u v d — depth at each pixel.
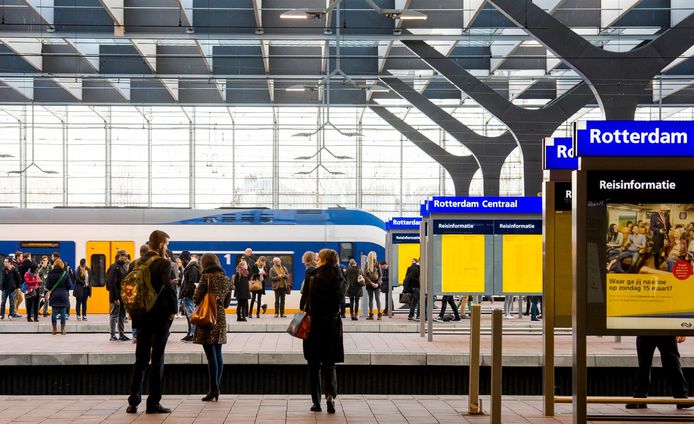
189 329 18.91
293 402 11.70
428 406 11.44
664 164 9.05
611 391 15.70
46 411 10.76
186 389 16.05
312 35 29.91
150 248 10.65
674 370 11.12
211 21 29.59
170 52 37.50
